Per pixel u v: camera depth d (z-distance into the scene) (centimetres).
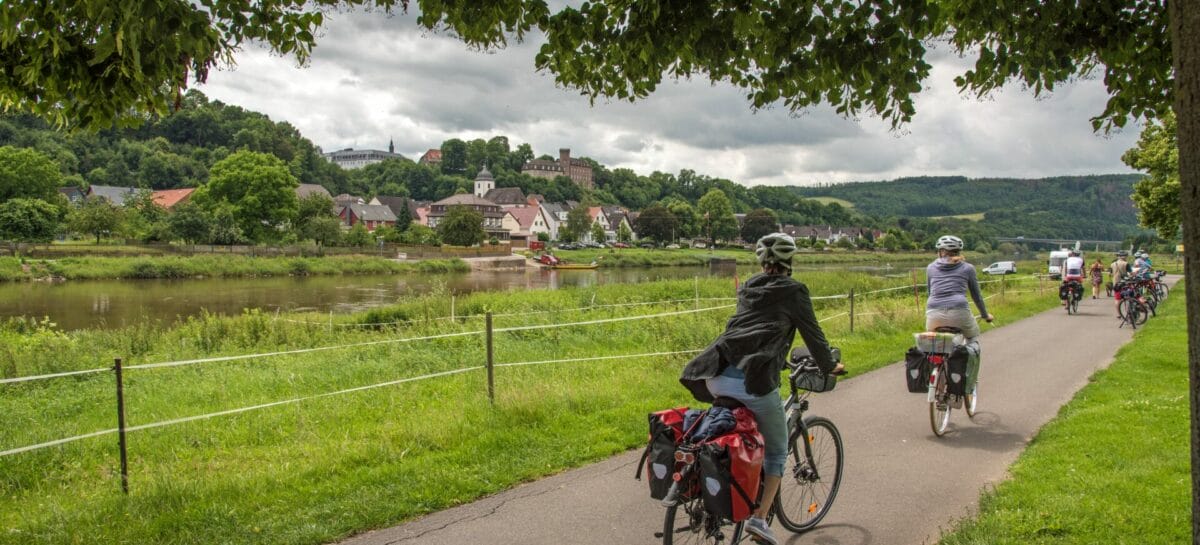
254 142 17562
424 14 536
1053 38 511
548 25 540
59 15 468
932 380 699
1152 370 1022
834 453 512
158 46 405
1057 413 803
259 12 529
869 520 503
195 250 7288
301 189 14162
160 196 12456
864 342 1348
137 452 696
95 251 6506
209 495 539
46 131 15000
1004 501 509
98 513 506
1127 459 589
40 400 975
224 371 1166
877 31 458
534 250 11506
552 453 642
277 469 601
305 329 1745
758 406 391
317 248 8069
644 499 542
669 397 857
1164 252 8231
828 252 13675
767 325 387
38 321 2870
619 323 1627
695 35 499
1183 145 286
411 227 10619
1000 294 2450
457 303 2114
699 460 363
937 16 471
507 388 855
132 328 1750
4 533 474
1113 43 505
